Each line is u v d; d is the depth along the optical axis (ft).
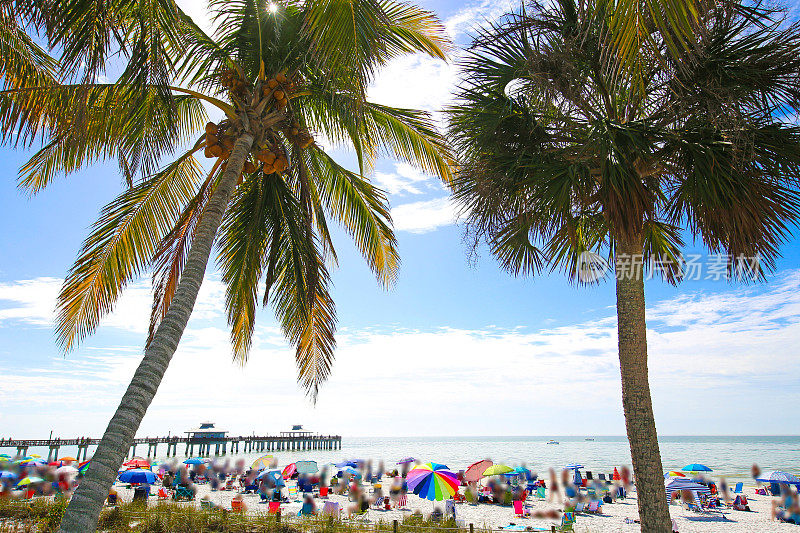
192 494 59.98
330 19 14.21
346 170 27.17
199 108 27.02
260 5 20.67
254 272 27.71
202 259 14.82
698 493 57.16
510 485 70.38
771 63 13.80
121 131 19.60
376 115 25.85
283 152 20.21
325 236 27.02
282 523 37.14
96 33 14.58
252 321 27.89
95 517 10.27
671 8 8.57
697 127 15.39
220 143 18.97
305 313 26.43
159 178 24.04
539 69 16.29
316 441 277.03
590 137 15.92
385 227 28.60
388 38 17.49
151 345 12.91
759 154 14.28
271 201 26.43
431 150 26.81
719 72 14.20
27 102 18.06
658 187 17.52
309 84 22.66
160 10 16.75
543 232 18.53
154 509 40.04
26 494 51.31
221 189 16.53
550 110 17.40
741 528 45.39
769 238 14.82
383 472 103.09
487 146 18.02
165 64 17.65
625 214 14.48
